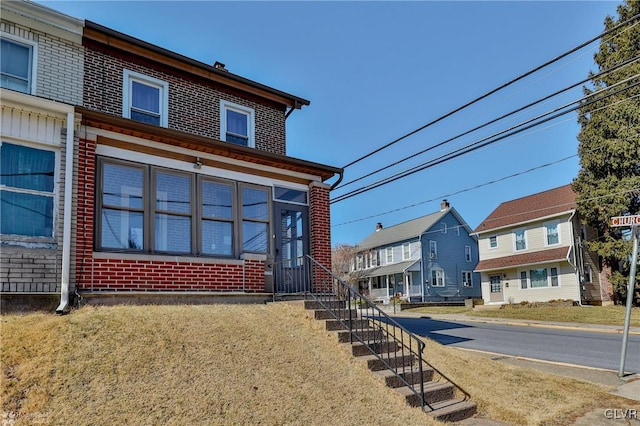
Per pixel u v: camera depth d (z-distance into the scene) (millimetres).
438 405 6625
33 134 7602
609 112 23734
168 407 5016
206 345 6578
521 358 10734
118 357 5746
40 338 5836
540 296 27516
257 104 12992
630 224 8867
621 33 23531
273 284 10352
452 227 39531
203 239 9672
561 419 6504
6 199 7254
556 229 27188
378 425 5559
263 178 10914
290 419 5281
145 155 9148
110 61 10406
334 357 7156
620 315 19609
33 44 9250
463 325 18766
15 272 7113
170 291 8773
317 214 11523
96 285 7926
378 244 42219
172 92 11336
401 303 32000
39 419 4477
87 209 8008
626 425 6301
